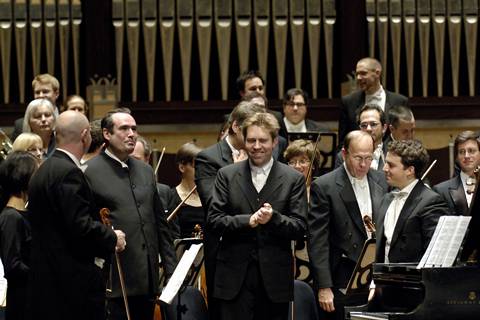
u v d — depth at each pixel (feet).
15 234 52.03
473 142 63.93
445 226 47.44
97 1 88.02
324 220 58.34
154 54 88.89
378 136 67.00
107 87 84.89
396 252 53.57
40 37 88.79
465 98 87.71
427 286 45.57
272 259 51.96
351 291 53.88
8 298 52.26
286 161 63.72
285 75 90.79
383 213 54.24
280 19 89.25
